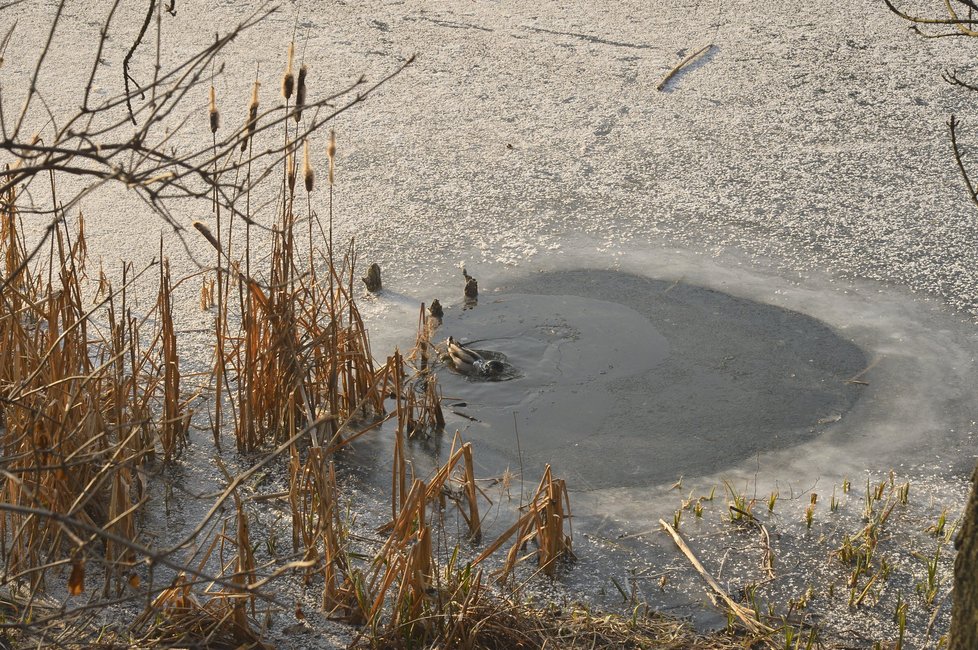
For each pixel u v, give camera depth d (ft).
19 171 9.95
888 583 16.66
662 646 14.88
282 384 20.07
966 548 11.89
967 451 20.38
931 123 35.99
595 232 29.78
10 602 13.82
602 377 22.93
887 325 25.03
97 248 27.96
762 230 29.63
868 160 33.47
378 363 22.93
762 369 23.25
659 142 34.99
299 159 33.45
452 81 39.68
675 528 17.94
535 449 20.44
